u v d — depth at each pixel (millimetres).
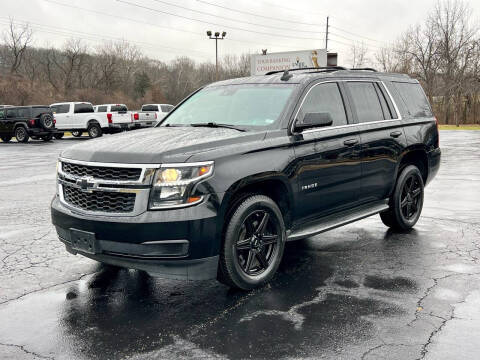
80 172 3859
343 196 4969
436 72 56219
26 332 3340
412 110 6184
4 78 61594
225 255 3838
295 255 5117
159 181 3537
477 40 52844
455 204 7863
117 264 3732
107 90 80062
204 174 3615
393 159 5617
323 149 4633
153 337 3240
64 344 3154
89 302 3875
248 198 4012
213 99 5176
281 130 4336
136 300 3910
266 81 5055
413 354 2967
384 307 3699
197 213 3559
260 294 4012
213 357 2953
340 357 2939
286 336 3229
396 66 61656
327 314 3578
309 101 4723
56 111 28469
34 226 6504
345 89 5207
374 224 6535
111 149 3818
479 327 3342
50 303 3859
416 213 6234
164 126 4984
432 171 6488
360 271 4570
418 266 4699
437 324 3391
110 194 3664
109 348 3092
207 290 4121
